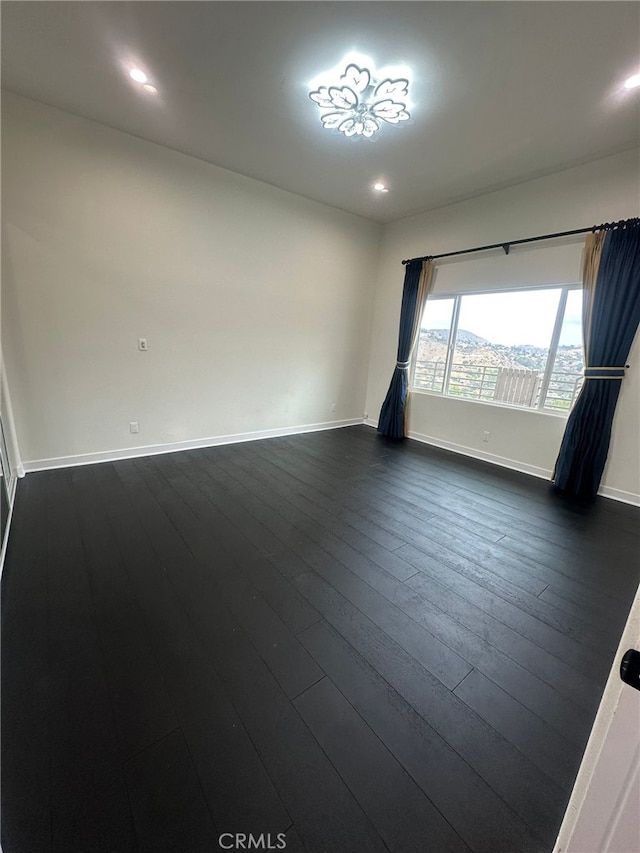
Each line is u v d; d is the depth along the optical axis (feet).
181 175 11.03
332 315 16.07
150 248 10.93
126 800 3.21
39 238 9.25
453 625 5.51
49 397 10.12
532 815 3.26
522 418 12.63
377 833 3.09
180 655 4.73
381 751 3.71
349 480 11.16
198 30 6.38
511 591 6.37
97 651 4.73
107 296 10.48
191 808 3.18
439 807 3.28
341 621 5.46
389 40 6.36
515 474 12.39
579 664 4.93
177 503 8.95
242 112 8.75
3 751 3.53
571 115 8.19
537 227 11.64
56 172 9.18
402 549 7.51
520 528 8.66
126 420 11.55
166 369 12.02
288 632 5.19
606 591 6.48
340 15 5.91
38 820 3.06
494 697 4.38
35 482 9.64
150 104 8.61
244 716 3.99
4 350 9.26
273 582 6.25
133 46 6.82
